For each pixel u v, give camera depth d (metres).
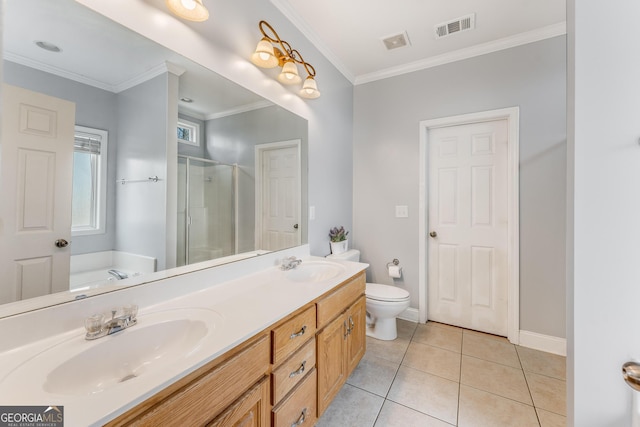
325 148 2.44
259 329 0.94
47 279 0.86
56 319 0.86
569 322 0.76
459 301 2.57
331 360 1.43
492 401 1.60
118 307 1.01
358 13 1.95
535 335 2.18
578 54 0.71
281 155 1.92
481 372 1.88
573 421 0.73
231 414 0.84
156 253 1.18
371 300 2.24
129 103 1.08
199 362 0.73
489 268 2.44
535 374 1.85
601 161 0.69
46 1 0.86
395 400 1.62
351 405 1.58
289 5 1.86
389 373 1.87
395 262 2.75
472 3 1.86
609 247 0.68
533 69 2.17
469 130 2.51
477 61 2.38
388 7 1.89
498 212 2.39
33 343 0.81
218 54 1.42
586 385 0.71
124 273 1.06
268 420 1.01
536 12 1.94
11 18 0.78
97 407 0.56
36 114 0.84
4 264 0.78
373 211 2.90
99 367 0.81
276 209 1.88
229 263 1.50
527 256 2.21
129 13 1.06
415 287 2.70
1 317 0.76
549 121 2.12
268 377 1.01
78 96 0.94
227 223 1.53
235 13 1.50
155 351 0.94
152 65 1.15
